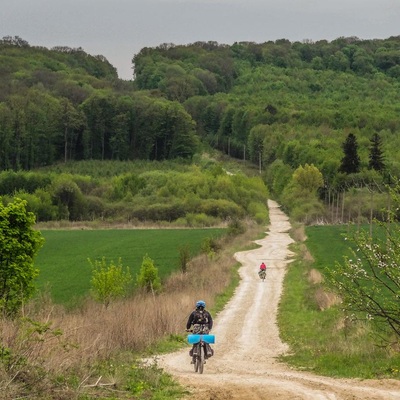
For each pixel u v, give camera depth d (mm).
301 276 110375
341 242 159750
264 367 38844
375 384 30094
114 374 28203
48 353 26188
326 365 37062
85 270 117375
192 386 28875
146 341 44188
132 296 78188
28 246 48562
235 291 95438
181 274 101750
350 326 48031
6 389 22250
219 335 56719
